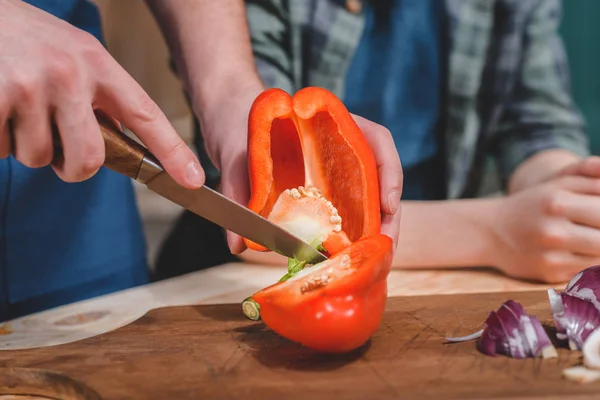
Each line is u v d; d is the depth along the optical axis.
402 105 0.92
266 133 0.54
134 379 0.47
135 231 0.82
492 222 0.73
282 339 0.54
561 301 0.52
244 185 0.59
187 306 0.62
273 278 0.73
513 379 0.46
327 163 0.58
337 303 0.48
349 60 0.88
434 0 0.90
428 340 0.52
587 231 0.66
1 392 0.49
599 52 1.51
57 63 0.44
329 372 0.47
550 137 0.95
